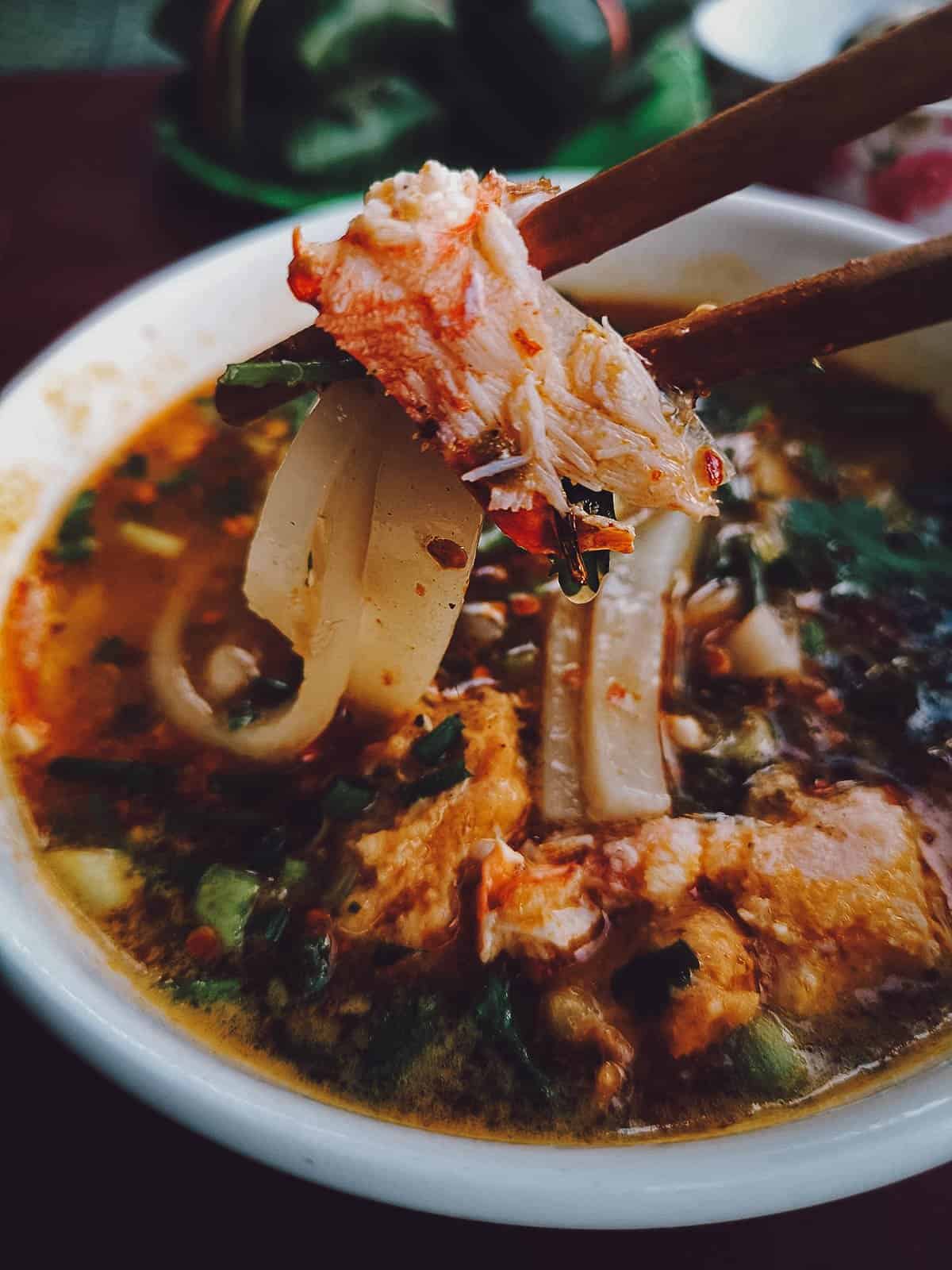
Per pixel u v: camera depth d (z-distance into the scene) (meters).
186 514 0.19
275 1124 0.10
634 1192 0.09
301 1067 0.12
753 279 0.20
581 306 0.21
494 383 0.11
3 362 0.21
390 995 0.13
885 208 0.24
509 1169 0.10
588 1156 0.10
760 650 0.16
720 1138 0.10
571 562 0.11
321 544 0.14
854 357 0.19
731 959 0.12
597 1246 0.11
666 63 0.26
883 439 0.19
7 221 0.25
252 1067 0.12
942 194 0.23
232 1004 0.13
